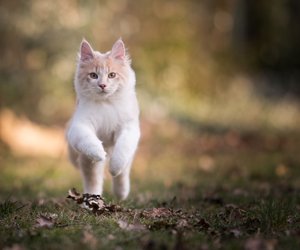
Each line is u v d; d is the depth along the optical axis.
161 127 18.11
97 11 17.31
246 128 18.91
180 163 13.83
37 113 17.33
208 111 21.11
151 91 19.92
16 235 5.52
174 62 21.41
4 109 15.86
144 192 9.35
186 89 22.19
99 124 6.68
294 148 15.95
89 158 6.38
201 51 23.38
